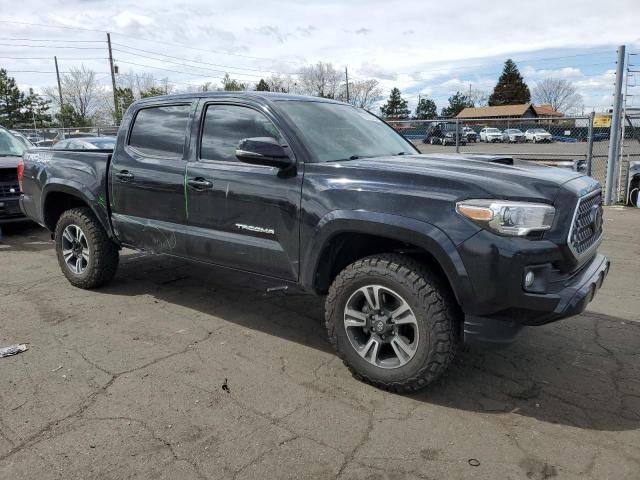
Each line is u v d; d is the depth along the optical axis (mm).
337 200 3293
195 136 4172
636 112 10641
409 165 3393
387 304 3305
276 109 3793
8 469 2539
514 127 14219
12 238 7965
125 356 3775
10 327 4270
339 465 2613
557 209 2941
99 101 70812
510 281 2824
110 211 4824
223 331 4266
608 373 3596
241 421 2975
